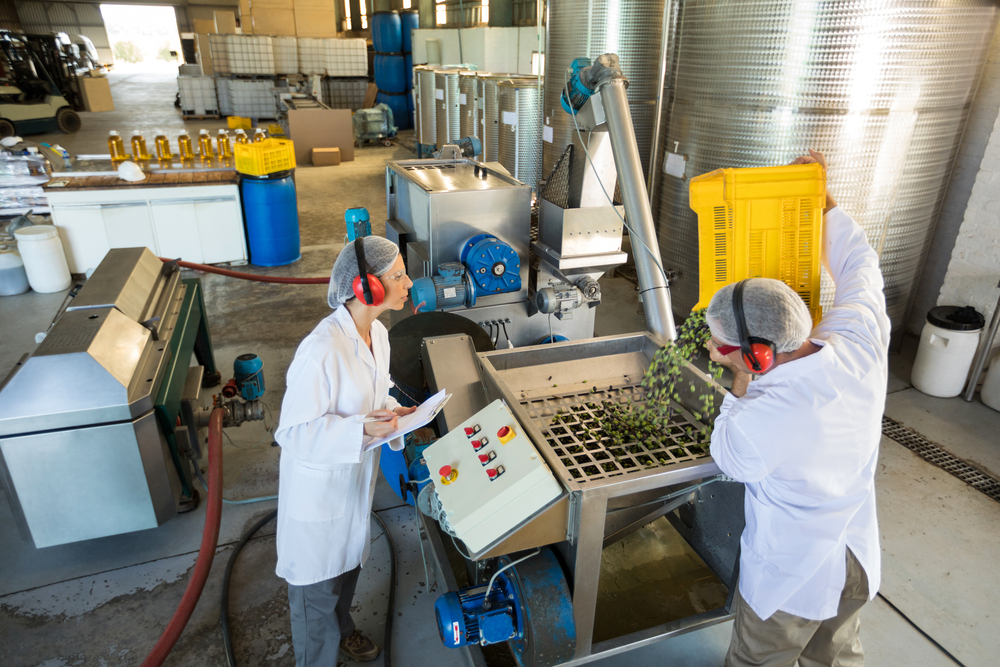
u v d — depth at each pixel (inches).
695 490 80.4
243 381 112.4
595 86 106.7
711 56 136.2
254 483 116.8
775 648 64.1
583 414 81.2
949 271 153.3
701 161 145.8
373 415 59.9
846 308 61.9
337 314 64.3
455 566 97.3
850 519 57.2
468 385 86.0
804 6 118.6
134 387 87.0
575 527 64.5
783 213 75.9
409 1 597.6
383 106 488.1
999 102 142.9
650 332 99.4
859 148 127.7
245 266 230.7
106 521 89.2
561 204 126.3
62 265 201.3
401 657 83.1
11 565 97.4
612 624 87.8
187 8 1056.2
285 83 581.0
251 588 93.7
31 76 482.0
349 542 67.3
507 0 416.5
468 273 120.9
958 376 142.5
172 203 213.0
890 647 84.7
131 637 85.5
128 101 749.9
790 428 52.1
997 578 96.4
